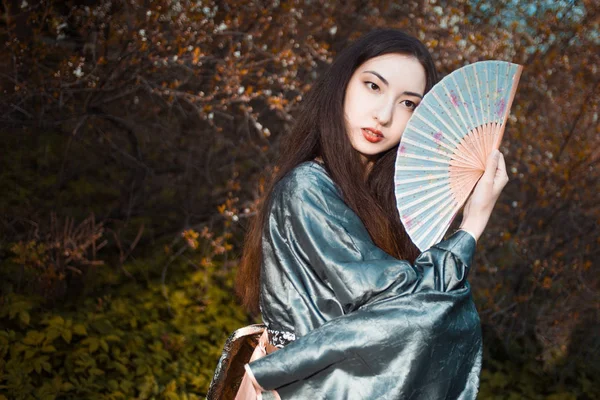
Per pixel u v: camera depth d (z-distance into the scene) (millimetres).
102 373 4348
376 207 1988
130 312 5230
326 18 6102
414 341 1709
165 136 6434
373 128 1995
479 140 1941
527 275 5820
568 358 5805
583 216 5859
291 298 1861
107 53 5555
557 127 5867
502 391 5453
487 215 1939
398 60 2002
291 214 1897
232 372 2248
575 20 5688
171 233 6461
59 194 6211
